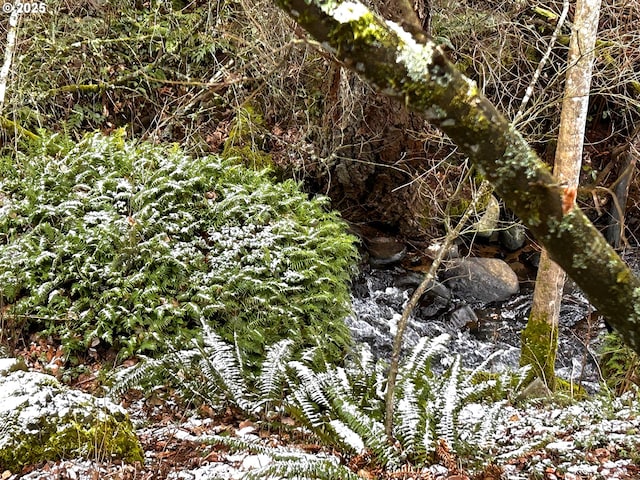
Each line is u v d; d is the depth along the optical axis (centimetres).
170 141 919
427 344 473
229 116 946
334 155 846
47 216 569
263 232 602
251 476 283
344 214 978
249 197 629
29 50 802
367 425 356
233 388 437
